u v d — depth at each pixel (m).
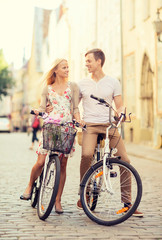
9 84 67.94
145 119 23.81
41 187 6.20
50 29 59.25
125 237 5.12
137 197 5.55
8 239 4.99
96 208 5.80
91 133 6.25
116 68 28.61
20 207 6.93
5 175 11.37
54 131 5.98
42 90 6.31
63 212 6.50
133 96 25.50
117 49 28.41
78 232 5.34
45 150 6.25
